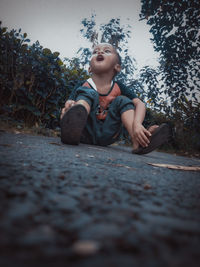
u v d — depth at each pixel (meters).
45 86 3.59
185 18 4.80
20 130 3.15
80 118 2.28
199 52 4.80
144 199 0.76
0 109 3.27
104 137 2.99
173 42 4.92
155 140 2.58
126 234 0.47
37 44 3.67
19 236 0.43
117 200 0.71
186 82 4.90
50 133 3.49
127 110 2.84
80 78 4.48
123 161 1.73
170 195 0.85
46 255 0.37
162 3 4.94
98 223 0.51
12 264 0.34
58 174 0.97
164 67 5.23
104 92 3.10
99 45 3.19
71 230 0.47
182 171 1.63
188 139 5.07
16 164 1.04
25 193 0.67
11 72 3.47
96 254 0.38
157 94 5.24
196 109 4.94
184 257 0.39
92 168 1.22
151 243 0.44
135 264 0.36
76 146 2.42
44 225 0.48
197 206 0.74
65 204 0.62
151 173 1.35
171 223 0.55
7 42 3.33
